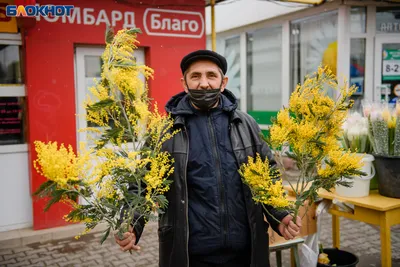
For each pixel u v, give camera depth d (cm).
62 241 485
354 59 705
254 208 196
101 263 427
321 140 192
